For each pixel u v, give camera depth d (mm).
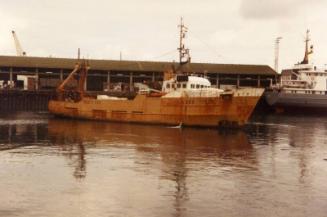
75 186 22234
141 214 18109
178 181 23688
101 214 18031
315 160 31156
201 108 52500
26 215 17719
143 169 26703
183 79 57031
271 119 71688
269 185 23094
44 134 44844
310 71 85312
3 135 43812
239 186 22766
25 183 22734
